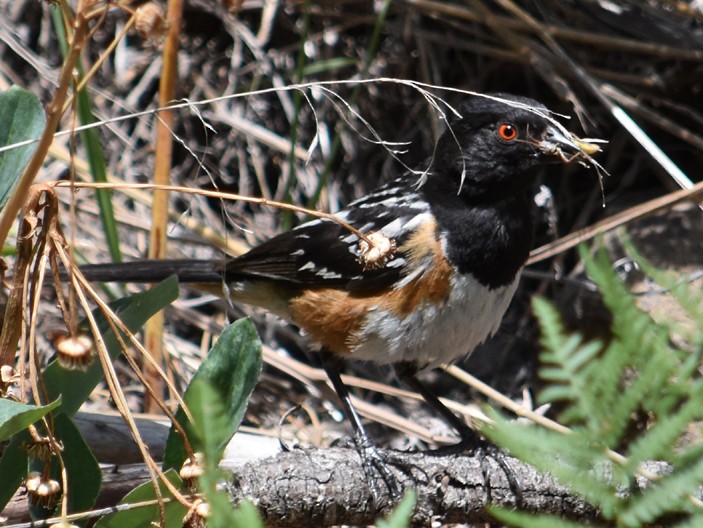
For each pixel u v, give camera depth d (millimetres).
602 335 8242
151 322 7238
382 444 8367
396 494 5422
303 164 9828
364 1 10094
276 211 9812
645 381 1881
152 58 10125
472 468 5582
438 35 9820
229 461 5875
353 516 5395
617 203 9336
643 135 7824
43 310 8906
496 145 6496
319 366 9258
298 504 5219
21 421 4109
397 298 6438
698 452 1967
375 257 4488
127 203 9711
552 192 9664
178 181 9828
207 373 4859
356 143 9906
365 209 6801
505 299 6688
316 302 6766
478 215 6469
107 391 8258
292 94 10008
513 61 9750
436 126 9352
